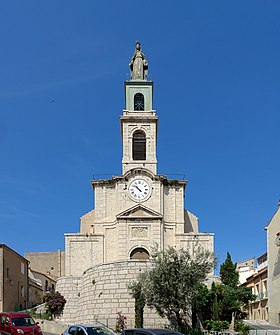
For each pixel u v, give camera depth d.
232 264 58.28
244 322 51.47
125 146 69.12
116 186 67.06
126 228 64.62
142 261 49.97
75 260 65.38
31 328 35.66
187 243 65.44
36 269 95.38
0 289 61.59
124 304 48.88
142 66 74.00
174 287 41.25
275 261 56.97
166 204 67.38
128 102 71.69
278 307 55.16
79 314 54.41
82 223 69.88
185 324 44.88
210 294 46.56
